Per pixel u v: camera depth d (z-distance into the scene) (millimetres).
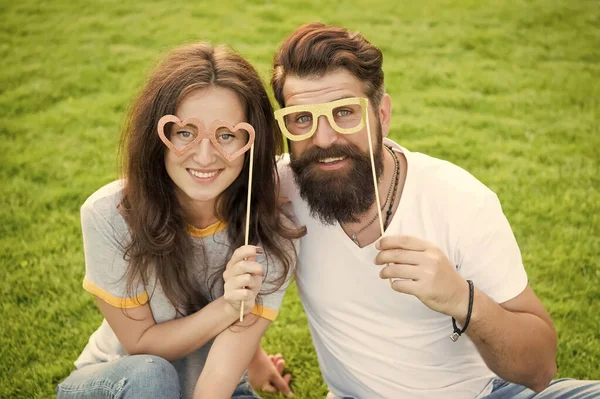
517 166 4637
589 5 7219
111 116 5336
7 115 5324
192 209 2275
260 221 2283
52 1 7344
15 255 3773
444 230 2164
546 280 3568
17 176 4551
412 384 2281
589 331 3199
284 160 2490
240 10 7285
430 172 2209
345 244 2234
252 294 2107
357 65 2119
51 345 3172
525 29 6777
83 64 6086
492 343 2062
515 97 5617
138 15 7078
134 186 2211
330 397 2514
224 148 2141
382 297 2223
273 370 2980
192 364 2416
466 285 1988
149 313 2350
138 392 2080
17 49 6312
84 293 3529
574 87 5730
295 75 2139
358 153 2117
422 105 5531
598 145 4898
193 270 2342
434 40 6629
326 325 2352
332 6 7414
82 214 2252
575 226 4000
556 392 2240
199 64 2111
